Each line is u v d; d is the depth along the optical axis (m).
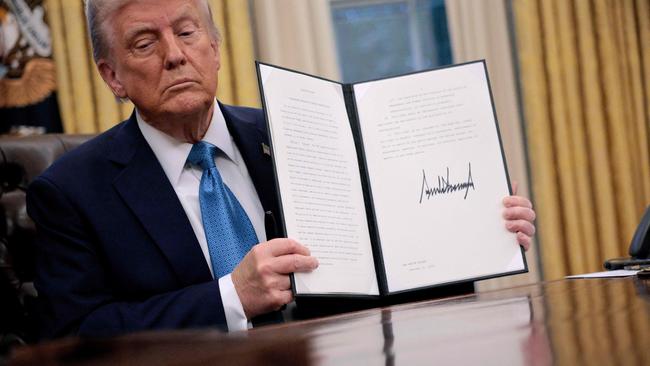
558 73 3.02
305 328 0.70
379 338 0.51
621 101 3.09
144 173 1.36
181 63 1.33
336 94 1.29
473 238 1.28
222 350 0.37
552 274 2.99
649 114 3.11
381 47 3.26
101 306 1.27
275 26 2.89
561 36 3.04
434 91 1.33
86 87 2.68
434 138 1.31
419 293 1.35
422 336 0.51
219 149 1.44
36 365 0.29
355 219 1.23
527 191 3.04
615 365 0.31
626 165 3.07
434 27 3.23
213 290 1.18
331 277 1.17
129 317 1.19
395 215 1.27
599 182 3.05
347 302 1.34
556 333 0.44
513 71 3.06
